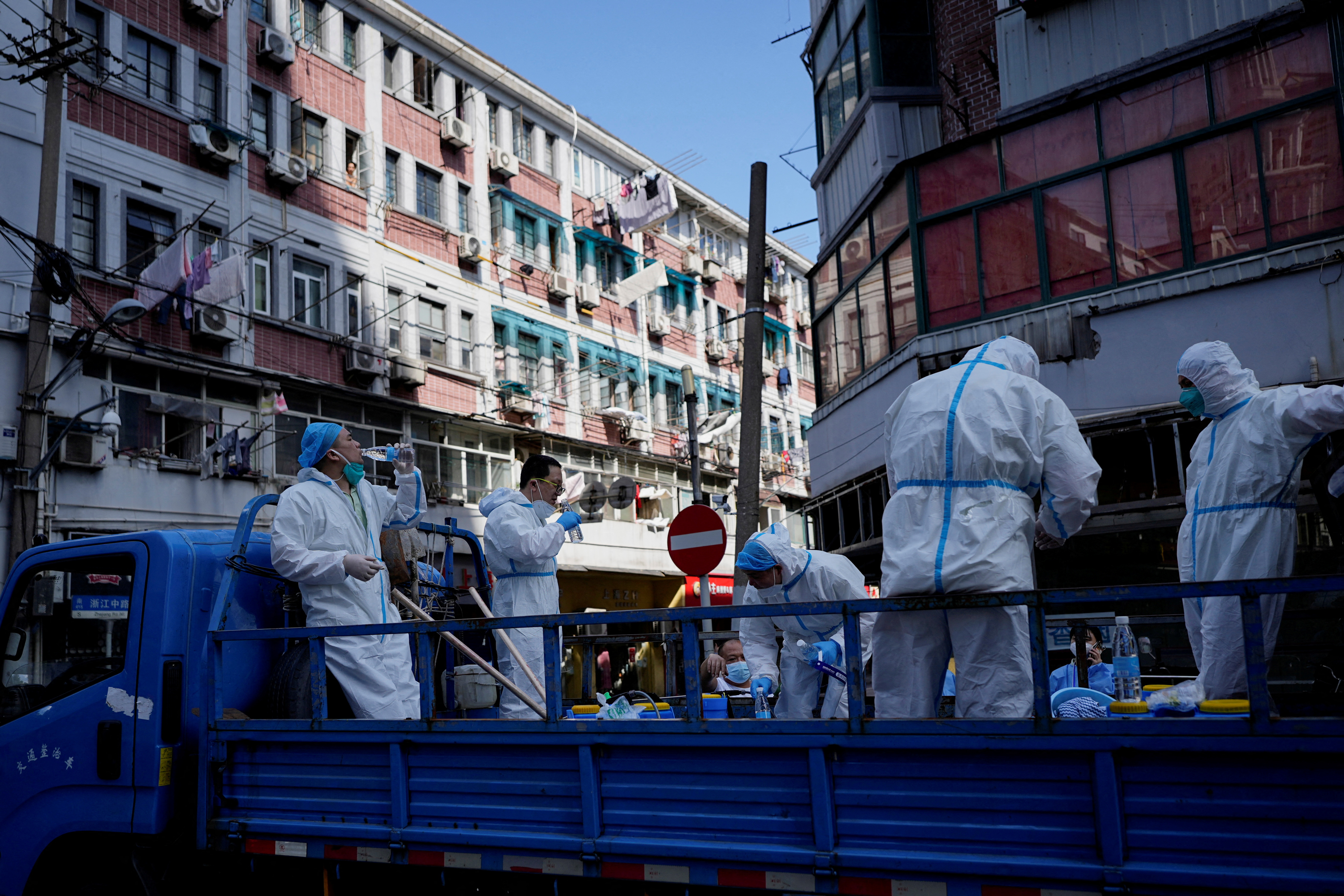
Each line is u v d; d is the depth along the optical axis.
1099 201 11.60
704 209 36.69
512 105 28.61
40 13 17.25
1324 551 7.26
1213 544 3.84
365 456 4.95
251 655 4.49
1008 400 3.47
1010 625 3.31
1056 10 12.92
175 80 19.61
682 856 3.03
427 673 3.63
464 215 26.42
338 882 3.78
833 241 16.28
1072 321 11.48
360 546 4.66
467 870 3.45
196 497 18.30
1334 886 2.26
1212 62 10.89
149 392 18.02
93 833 4.33
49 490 16.25
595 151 31.84
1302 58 10.31
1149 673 6.06
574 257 30.06
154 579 4.38
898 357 13.34
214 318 18.81
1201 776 2.45
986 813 2.68
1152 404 10.90
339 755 3.80
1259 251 10.46
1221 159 10.76
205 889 4.15
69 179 17.45
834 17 16.80
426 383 23.81
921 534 3.44
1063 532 3.54
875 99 15.09
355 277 22.80
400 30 25.16
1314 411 3.63
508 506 5.92
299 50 22.28
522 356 27.75
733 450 34.53
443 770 3.54
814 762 2.89
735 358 37.44
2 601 4.77
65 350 16.67
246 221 20.45
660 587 31.11
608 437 30.14
